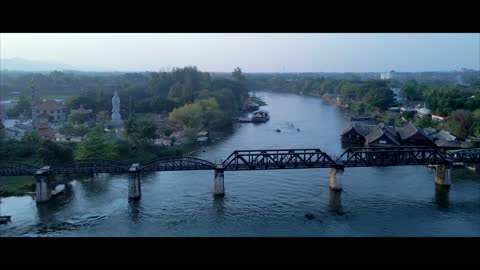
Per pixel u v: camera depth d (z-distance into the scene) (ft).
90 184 335.47
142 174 366.22
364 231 240.94
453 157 333.83
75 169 299.99
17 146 393.29
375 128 523.70
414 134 471.62
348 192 313.12
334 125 650.02
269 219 260.62
